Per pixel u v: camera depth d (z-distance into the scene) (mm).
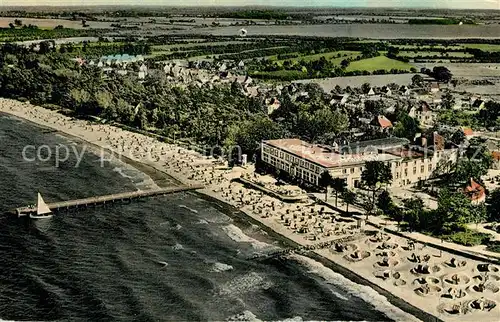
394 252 184125
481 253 180750
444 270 172000
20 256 178625
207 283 165500
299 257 184250
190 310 150375
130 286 162125
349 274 172375
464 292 158750
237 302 155625
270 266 177875
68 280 164125
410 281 167125
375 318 148875
